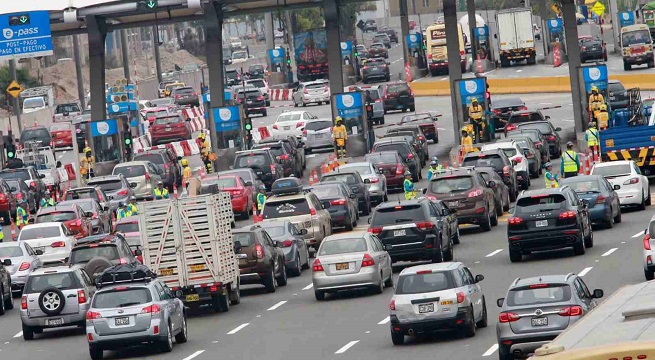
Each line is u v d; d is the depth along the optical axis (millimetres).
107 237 90562
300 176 162625
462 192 107250
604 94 166000
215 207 80500
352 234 83125
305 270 99500
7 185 146000
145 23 174625
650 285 26203
